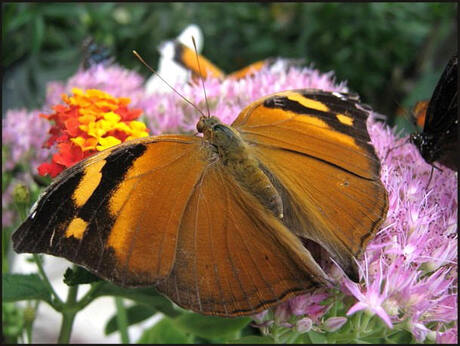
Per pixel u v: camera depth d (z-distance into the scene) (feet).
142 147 0.53
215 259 0.52
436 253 0.57
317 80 0.78
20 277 0.64
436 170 0.64
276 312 0.57
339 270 0.55
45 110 0.82
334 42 1.50
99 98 0.62
